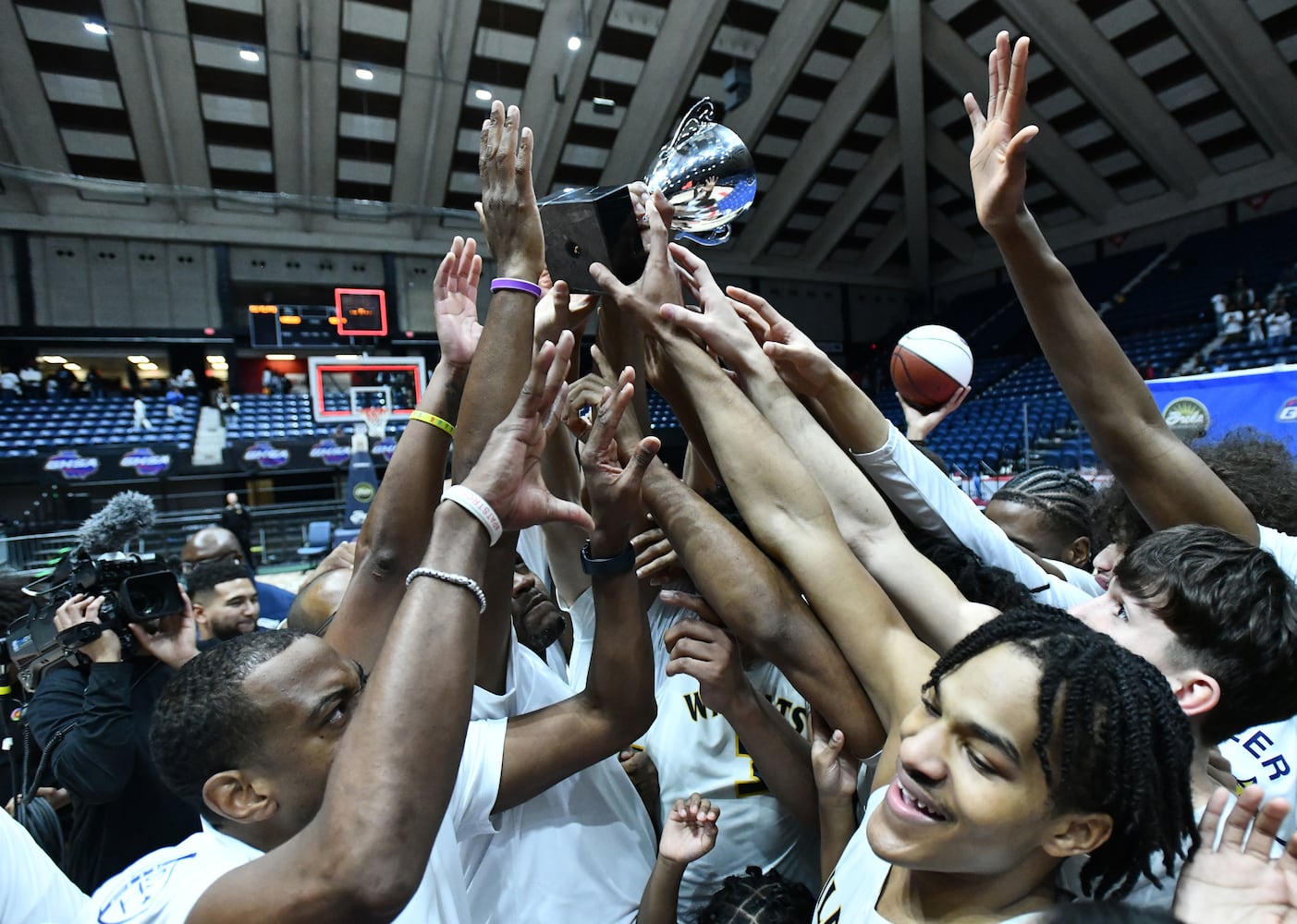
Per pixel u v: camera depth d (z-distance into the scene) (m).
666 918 1.00
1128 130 12.71
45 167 11.01
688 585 1.28
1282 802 0.55
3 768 1.67
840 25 11.83
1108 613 0.88
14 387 11.91
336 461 11.58
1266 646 0.77
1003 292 17.48
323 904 0.56
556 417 0.90
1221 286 13.30
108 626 1.41
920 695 0.78
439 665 0.63
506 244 0.84
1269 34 10.62
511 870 1.01
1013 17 11.19
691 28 11.17
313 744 0.75
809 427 0.97
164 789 1.49
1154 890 0.68
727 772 1.23
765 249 16.22
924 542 1.12
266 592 3.63
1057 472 1.67
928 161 14.74
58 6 9.12
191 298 12.95
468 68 10.91
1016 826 0.58
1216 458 1.42
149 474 10.70
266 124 11.27
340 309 12.82
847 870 0.79
